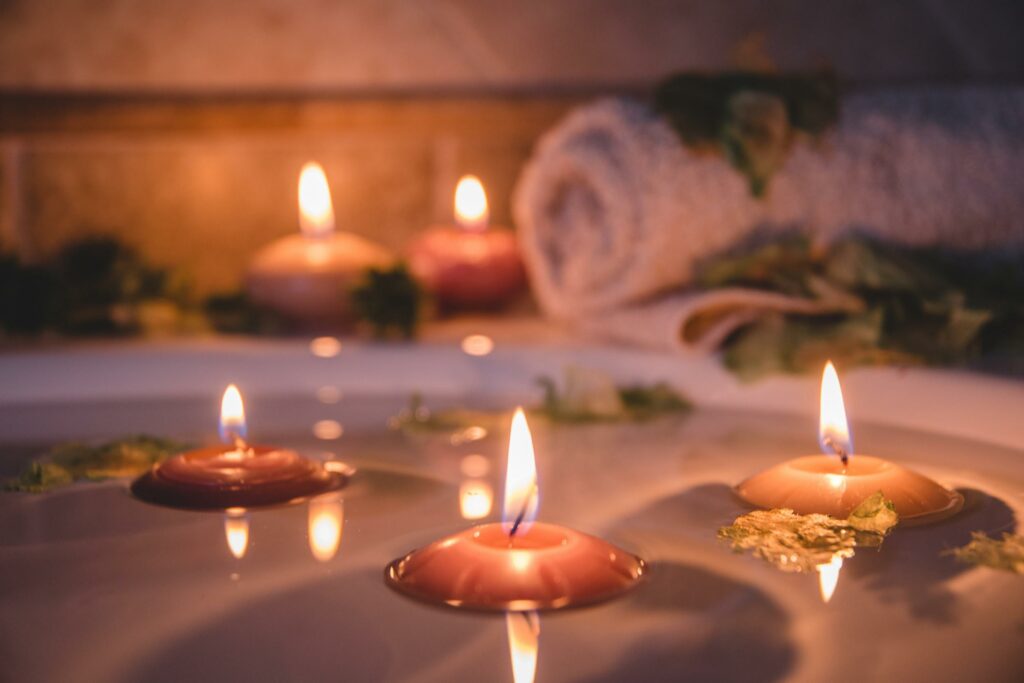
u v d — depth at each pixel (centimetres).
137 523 35
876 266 47
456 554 31
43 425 44
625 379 49
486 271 57
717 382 47
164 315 54
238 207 61
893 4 60
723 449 41
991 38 60
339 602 30
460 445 42
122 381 48
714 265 49
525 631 29
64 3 59
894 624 29
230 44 60
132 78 60
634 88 61
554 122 61
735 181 49
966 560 32
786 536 33
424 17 60
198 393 49
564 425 45
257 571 32
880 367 45
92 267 58
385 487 38
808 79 50
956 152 49
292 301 53
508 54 61
